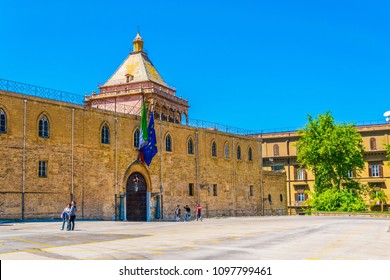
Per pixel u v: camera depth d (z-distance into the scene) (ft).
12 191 139.03
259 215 248.32
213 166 220.43
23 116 143.64
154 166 188.55
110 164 170.40
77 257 61.00
